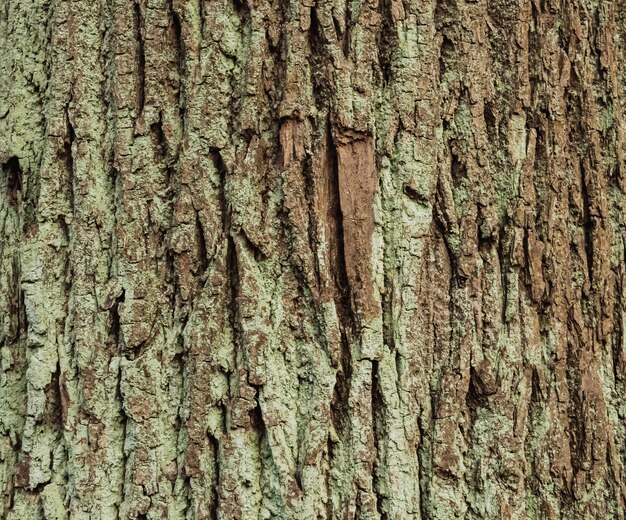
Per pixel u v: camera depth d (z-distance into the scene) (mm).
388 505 1418
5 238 1484
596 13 1541
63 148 1466
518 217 1477
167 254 1445
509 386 1455
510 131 1487
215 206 1440
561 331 1481
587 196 1513
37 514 1435
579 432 1477
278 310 1431
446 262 1461
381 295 1440
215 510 1415
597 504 1468
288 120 1440
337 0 1451
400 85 1457
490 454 1446
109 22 1471
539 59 1505
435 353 1449
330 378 1422
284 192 1437
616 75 1548
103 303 1444
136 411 1428
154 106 1454
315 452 1413
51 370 1448
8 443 1457
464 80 1478
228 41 1452
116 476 1431
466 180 1471
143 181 1449
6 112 1491
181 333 1437
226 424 1421
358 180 1443
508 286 1472
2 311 1475
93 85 1468
